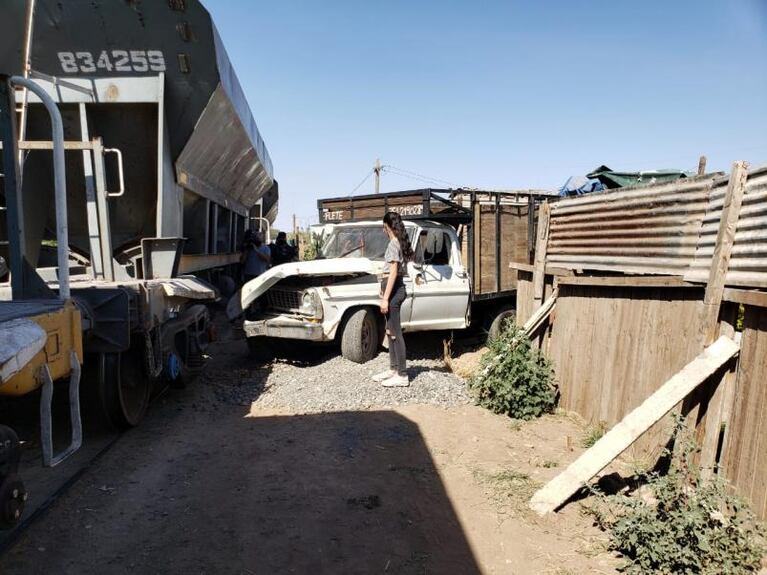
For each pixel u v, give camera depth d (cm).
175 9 513
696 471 317
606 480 366
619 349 432
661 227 383
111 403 417
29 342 235
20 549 281
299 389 561
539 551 292
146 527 306
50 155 543
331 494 349
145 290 430
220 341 843
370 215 881
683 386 322
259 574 267
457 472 385
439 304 727
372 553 286
